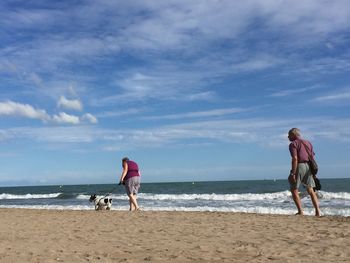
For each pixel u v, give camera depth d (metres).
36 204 19.34
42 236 5.18
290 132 6.62
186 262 3.45
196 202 15.91
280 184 41.12
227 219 6.53
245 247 4.06
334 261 3.35
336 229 5.07
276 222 5.93
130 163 8.77
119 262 3.49
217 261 3.45
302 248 3.92
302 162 6.53
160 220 6.61
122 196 22.05
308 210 10.23
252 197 17.94
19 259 3.66
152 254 3.83
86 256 3.79
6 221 7.05
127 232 5.39
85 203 18.11
